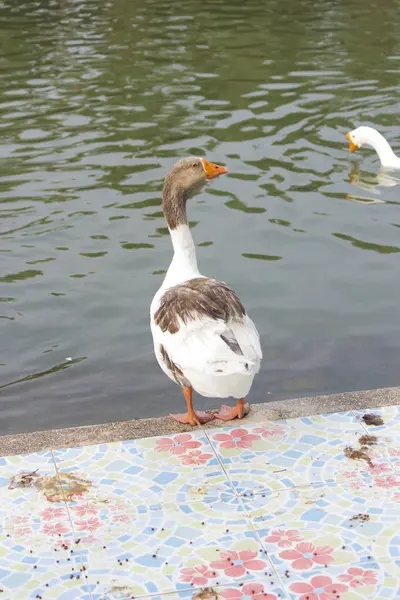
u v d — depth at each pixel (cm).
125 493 316
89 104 770
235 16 1098
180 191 355
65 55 929
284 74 854
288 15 1106
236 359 317
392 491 314
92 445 337
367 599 280
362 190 601
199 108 755
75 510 310
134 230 548
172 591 283
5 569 290
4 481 321
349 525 302
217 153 657
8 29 1049
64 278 502
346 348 445
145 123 720
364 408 353
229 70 866
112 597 282
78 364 438
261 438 338
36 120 733
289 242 535
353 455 329
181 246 359
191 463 328
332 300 481
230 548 296
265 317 468
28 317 470
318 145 679
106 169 630
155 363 438
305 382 422
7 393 420
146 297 484
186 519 306
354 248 529
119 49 948
